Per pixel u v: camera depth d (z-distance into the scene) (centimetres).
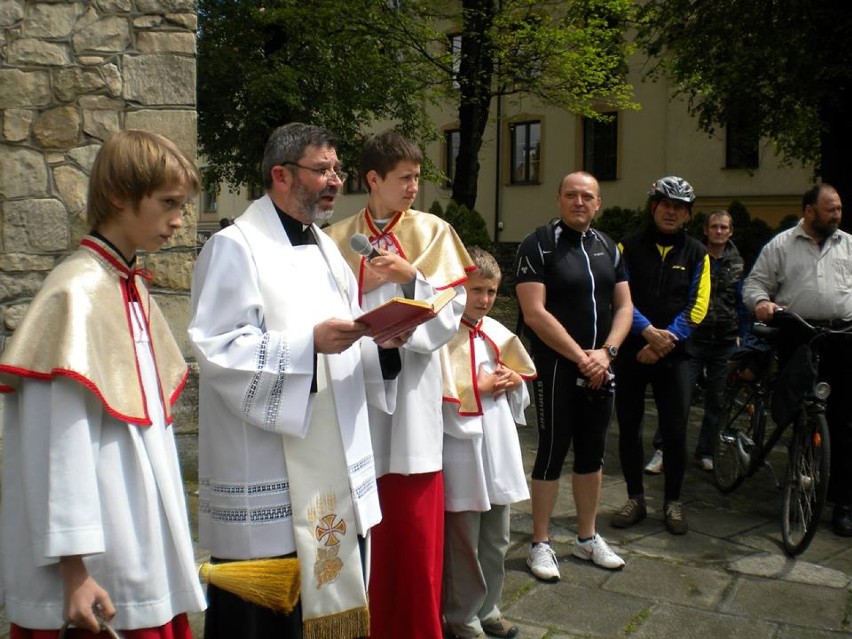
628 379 455
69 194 519
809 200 473
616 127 2072
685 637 337
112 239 188
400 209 290
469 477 311
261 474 221
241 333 215
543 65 1603
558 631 340
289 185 234
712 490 541
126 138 186
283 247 232
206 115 1619
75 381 170
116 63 522
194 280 230
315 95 1588
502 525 331
